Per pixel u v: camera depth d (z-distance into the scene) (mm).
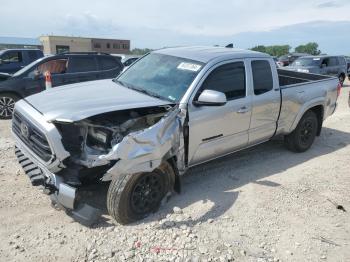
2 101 9312
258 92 5605
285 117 6199
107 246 3832
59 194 3867
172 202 4777
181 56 5371
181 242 3953
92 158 3939
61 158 3832
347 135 8336
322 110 7059
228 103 5121
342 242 4188
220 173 5758
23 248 3732
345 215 4750
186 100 4629
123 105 4219
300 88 6410
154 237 4012
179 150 4566
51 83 9438
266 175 5797
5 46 47906
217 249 3889
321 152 7074
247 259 3779
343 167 6328
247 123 5500
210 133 4961
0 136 7332
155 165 4113
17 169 5492
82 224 4184
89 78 10133
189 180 5453
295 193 5234
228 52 5504
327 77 7527
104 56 10562
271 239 4148
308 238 4219
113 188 4004
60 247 3789
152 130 4031
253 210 4707
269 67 5863
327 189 5441
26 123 4211
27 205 4523
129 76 5543
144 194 4273
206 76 4898
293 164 6340
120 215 4102
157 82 5074
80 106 4129
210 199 4906
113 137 4066
